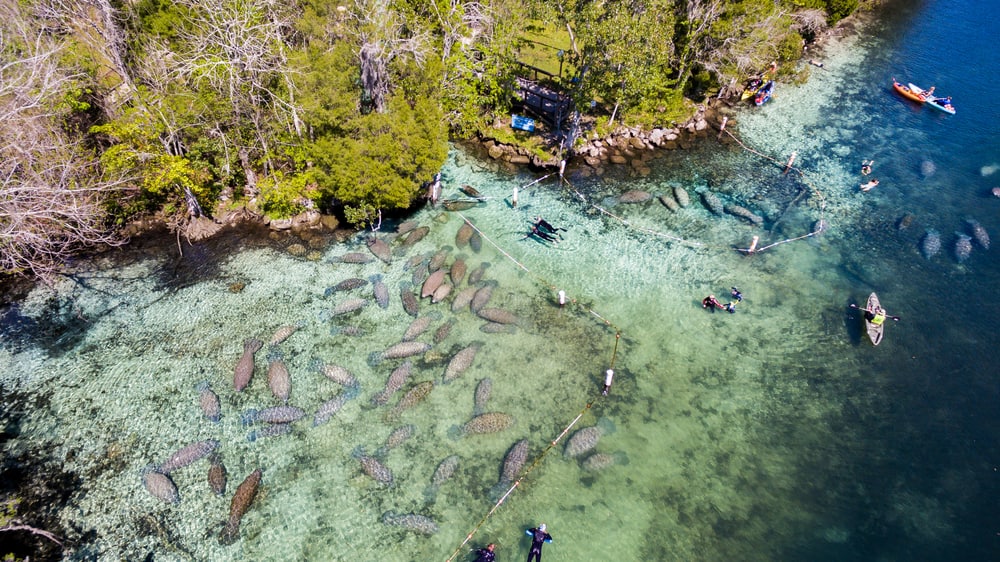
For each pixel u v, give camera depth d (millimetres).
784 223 44375
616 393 32469
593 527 26688
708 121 56469
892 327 36375
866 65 67312
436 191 45000
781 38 52188
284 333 35188
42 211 32875
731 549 26094
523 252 41250
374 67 37656
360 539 26203
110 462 28906
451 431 30328
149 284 38625
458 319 36156
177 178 38594
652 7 41969
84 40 39719
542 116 53625
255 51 37750
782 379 33406
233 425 30484
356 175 36688
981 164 50938
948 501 27938
